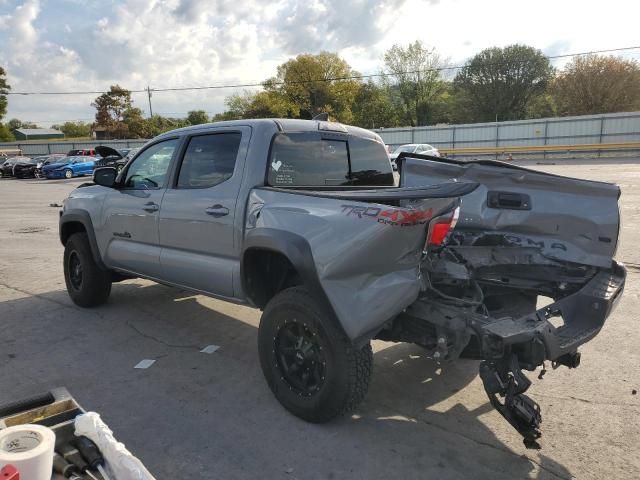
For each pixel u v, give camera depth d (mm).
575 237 3785
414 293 3109
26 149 57625
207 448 3107
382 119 69562
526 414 2729
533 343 2775
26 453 1791
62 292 6445
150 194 4617
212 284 4062
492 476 2836
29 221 13328
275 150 3848
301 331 3344
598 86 51375
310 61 62688
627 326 4941
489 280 3801
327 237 3100
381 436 3230
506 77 64188
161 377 4066
